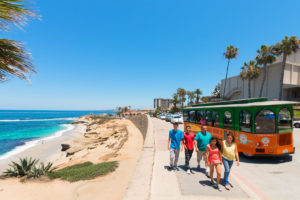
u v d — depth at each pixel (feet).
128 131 95.35
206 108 33.06
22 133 146.41
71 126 230.68
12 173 26.16
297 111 92.02
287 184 16.15
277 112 22.17
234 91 164.45
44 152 77.10
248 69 135.23
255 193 14.21
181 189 14.28
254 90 144.05
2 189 20.18
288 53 98.07
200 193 13.62
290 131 22.57
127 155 43.37
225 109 27.55
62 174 25.08
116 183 21.81
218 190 14.17
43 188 20.57
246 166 21.44
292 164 21.97
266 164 22.12
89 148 71.31
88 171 25.86
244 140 23.75
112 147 64.18
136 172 17.78
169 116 110.52
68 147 79.25
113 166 28.99
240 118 24.53
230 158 14.37
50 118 426.92
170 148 19.19
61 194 18.99
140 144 60.39
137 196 12.53
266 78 133.28
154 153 27.37
